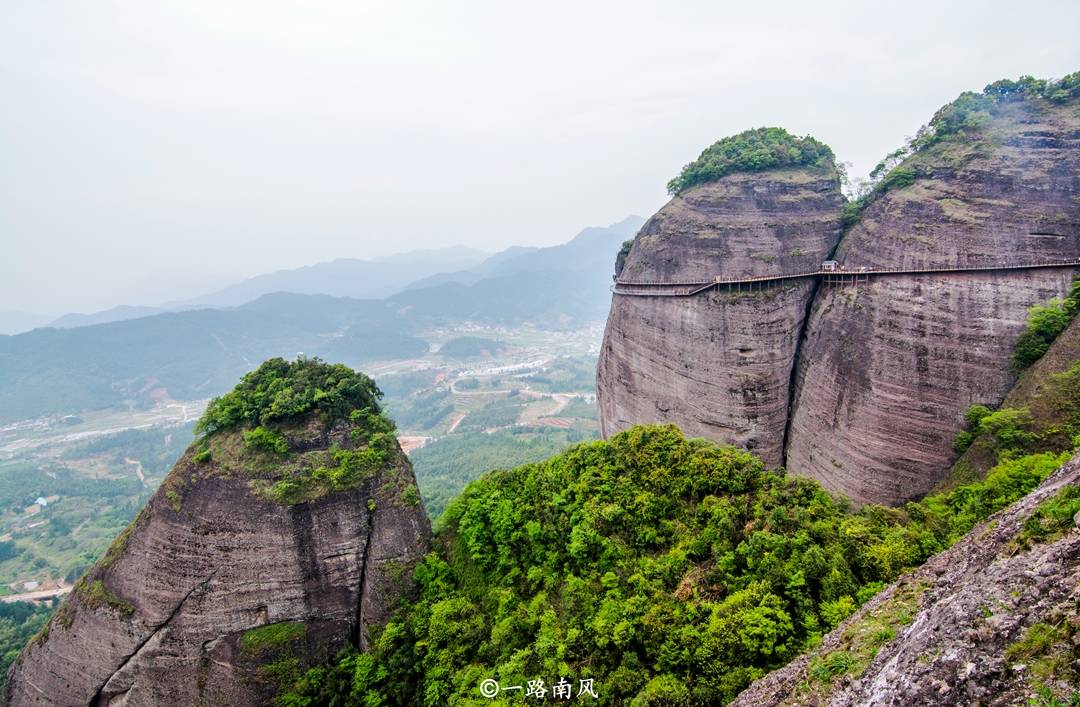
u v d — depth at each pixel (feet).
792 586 75.82
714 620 75.20
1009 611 38.47
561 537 99.19
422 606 98.68
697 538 91.61
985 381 119.96
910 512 88.63
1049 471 84.64
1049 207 122.31
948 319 124.77
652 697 69.67
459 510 109.40
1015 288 120.47
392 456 107.55
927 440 124.16
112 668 96.94
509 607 94.02
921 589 58.23
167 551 96.73
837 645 57.72
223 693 94.53
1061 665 33.32
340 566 100.07
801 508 88.69
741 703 62.03
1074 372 102.32
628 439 111.34
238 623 96.17
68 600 103.81
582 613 85.87
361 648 99.40
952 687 37.47
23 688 103.91
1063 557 38.60
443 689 87.92
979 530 60.08
